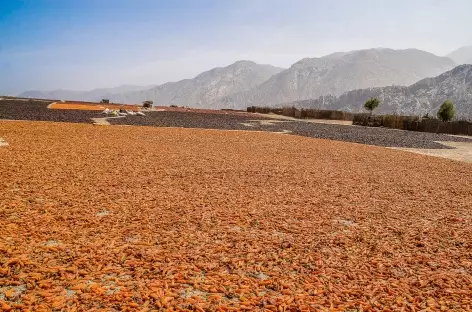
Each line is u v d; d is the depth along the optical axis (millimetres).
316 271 5609
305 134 30906
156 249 6176
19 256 5574
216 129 31109
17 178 10453
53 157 14031
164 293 4789
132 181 11039
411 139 31312
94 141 19125
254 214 8375
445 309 4648
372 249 6648
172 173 12516
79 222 7297
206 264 5680
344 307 4641
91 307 4445
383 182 12656
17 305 4355
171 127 30203
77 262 5488
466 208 9648
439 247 6824
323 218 8352
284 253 6258
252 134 28109
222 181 11695
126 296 4672
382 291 5070
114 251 5977
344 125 49062
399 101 186875
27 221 7164
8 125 23672
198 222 7645
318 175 13367
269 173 13328
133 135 22750
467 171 15875
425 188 12008
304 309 4523
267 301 4727
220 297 4793
